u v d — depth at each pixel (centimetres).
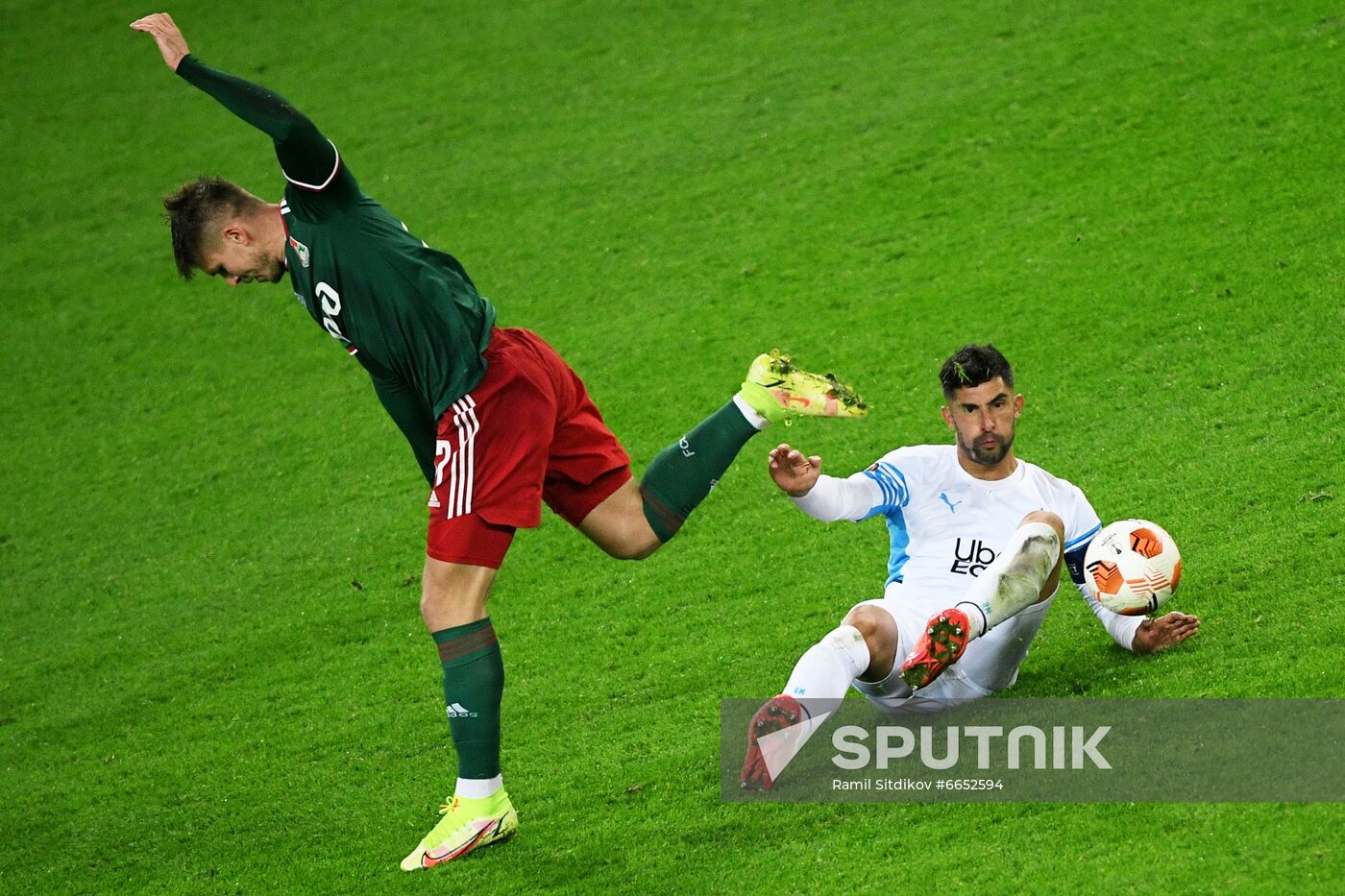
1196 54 4194
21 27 6391
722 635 2322
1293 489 2248
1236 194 3447
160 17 1584
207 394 3997
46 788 2345
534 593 2664
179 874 1922
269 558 3123
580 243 4231
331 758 2222
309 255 1656
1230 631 1839
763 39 5212
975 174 3978
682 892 1534
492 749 1680
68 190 5231
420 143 5019
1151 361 2894
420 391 1689
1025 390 2933
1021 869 1429
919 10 5116
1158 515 2312
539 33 5653
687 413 3259
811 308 3569
